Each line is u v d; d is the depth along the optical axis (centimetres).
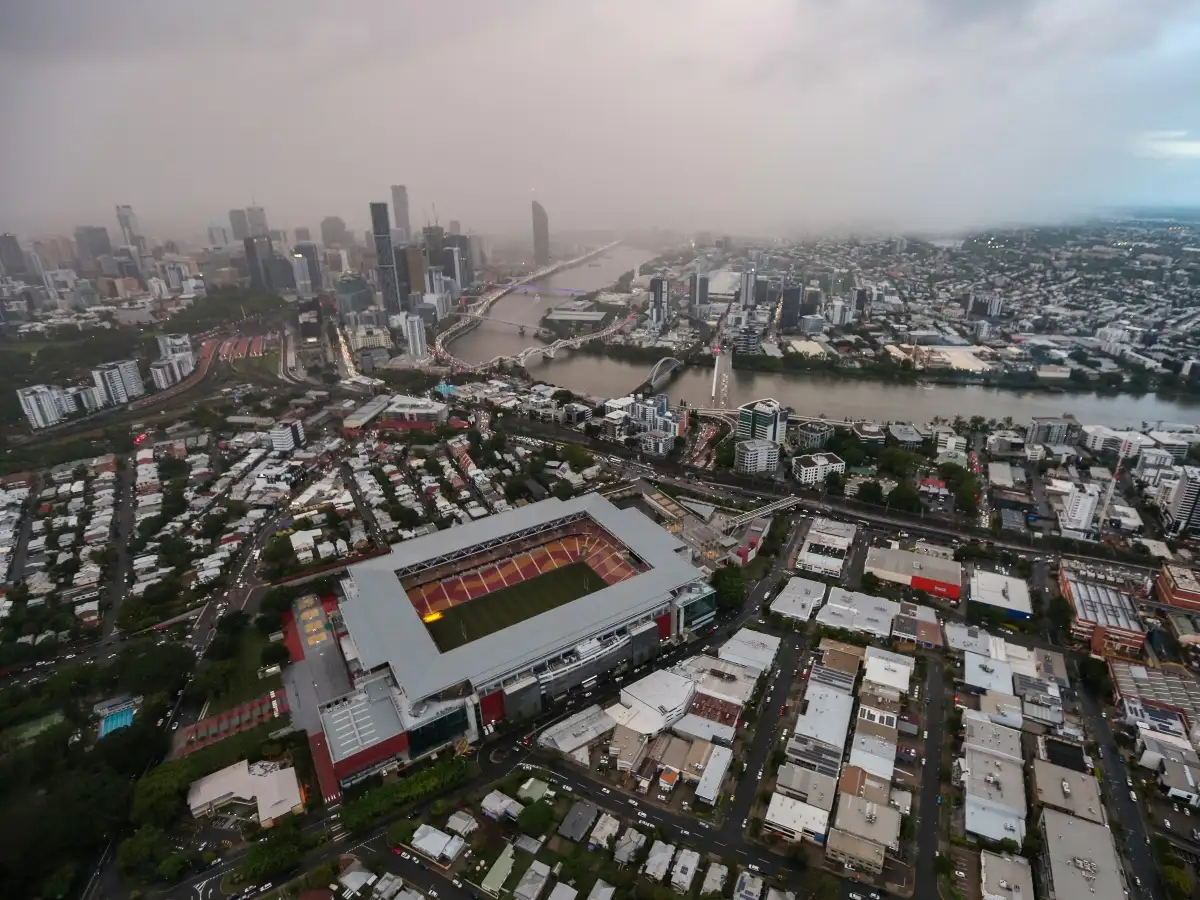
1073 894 16038
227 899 17100
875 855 17088
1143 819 18575
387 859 18050
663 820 18800
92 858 18375
